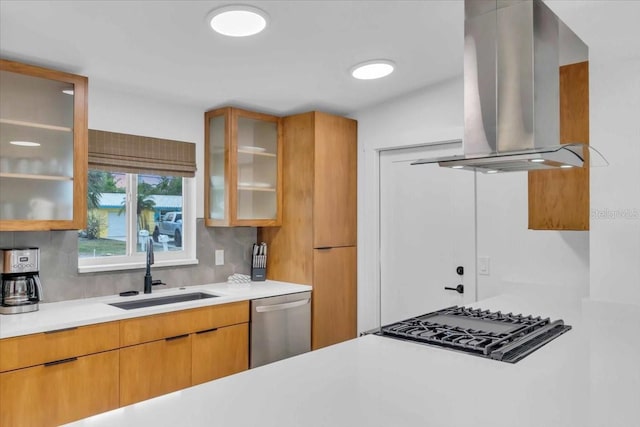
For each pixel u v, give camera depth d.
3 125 2.36
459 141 3.25
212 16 2.13
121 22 2.16
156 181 3.38
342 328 3.72
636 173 2.28
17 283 2.48
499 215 3.07
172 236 3.46
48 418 2.23
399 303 3.62
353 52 2.66
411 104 3.47
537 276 2.90
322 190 3.58
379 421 1.08
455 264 3.29
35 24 2.12
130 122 3.12
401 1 2.15
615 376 1.39
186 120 3.43
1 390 2.09
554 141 1.85
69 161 2.58
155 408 1.16
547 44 1.80
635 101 2.27
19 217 2.40
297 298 3.41
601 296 2.38
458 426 1.05
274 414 1.12
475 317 2.20
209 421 1.08
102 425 1.06
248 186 3.51
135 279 3.14
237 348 3.07
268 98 3.34
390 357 1.60
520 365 1.50
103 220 3.11
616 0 1.97
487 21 1.78
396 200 3.66
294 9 2.15
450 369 1.47
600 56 2.35
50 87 2.53
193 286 3.44
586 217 2.40
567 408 1.15
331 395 1.25
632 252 2.29
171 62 2.63
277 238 3.79
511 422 1.07
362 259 3.83
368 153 3.78
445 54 2.78
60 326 2.27
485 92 1.78
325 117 3.61
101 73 2.73
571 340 1.81
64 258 2.82
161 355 2.67
